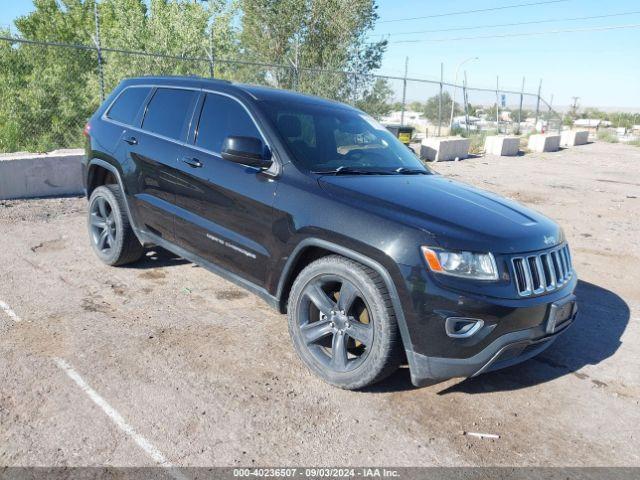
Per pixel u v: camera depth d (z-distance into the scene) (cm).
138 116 488
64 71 1805
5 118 1603
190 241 422
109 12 2931
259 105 398
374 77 1892
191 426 284
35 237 598
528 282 310
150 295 458
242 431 284
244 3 2219
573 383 364
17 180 769
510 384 357
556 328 328
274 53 2308
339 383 328
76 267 512
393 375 356
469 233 304
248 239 372
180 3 2034
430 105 3011
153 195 452
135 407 297
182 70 1842
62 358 343
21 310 409
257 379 337
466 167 1577
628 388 362
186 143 429
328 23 2236
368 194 332
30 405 291
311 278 336
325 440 282
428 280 290
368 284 305
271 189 358
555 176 1473
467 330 294
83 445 263
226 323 415
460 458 277
